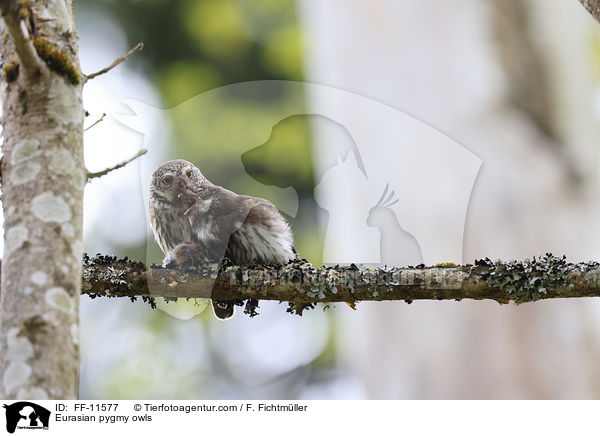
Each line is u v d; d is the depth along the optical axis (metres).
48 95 3.65
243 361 12.62
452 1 9.84
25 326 3.29
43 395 3.21
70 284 3.45
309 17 12.15
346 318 11.91
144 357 12.09
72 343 3.38
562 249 9.37
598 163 10.08
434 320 9.36
